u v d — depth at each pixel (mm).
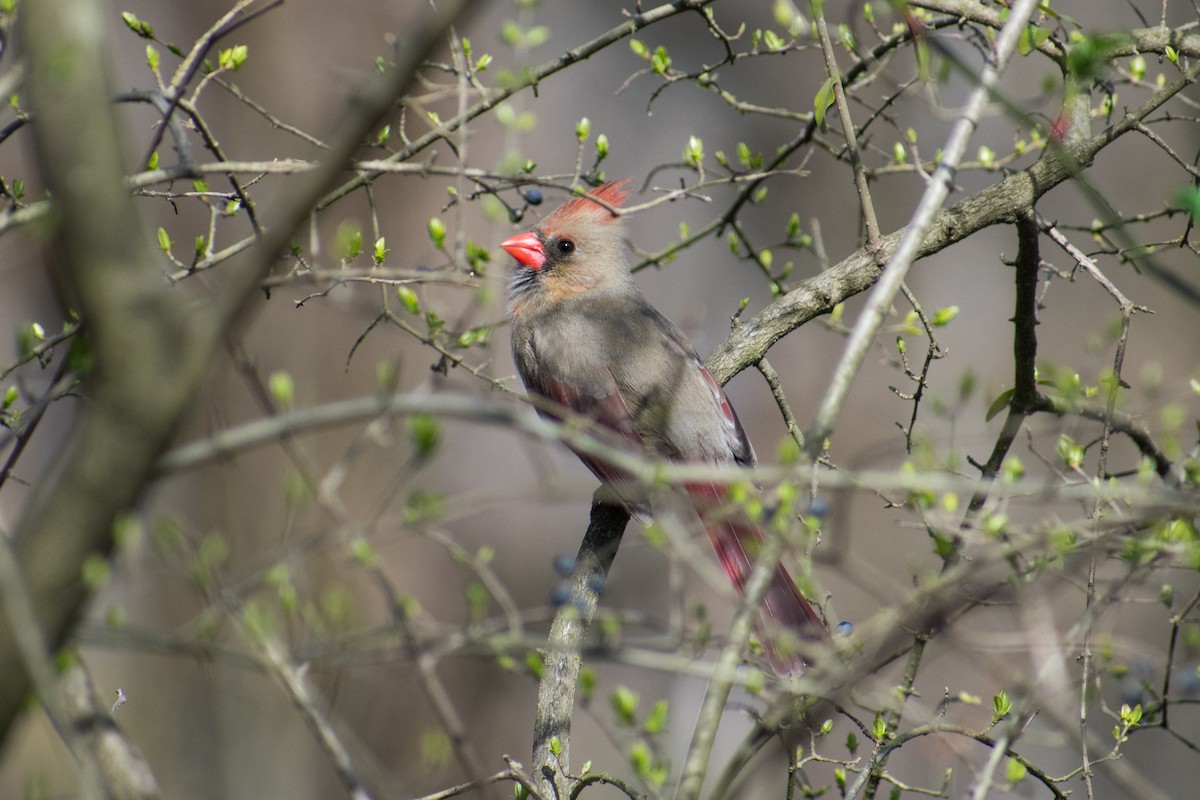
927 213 4891
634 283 10727
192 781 14859
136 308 3715
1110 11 15477
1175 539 5352
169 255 6691
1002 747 5227
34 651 3568
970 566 4934
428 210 15109
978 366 15789
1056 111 8461
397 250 15102
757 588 4590
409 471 5141
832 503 7309
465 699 14719
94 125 3801
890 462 9195
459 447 15359
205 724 15008
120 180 3799
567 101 16500
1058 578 6465
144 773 4938
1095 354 8469
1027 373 6980
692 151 8070
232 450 3883
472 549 15203
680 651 6379
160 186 10289
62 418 12211
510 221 7777
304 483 5953
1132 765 13242
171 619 13930
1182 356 14961
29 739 11320
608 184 10711
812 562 5375
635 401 9570
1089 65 5801
